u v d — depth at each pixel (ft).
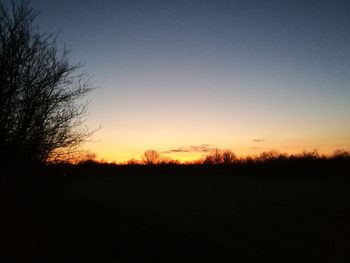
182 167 488.85
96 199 158.71
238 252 60.95
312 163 348.18
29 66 69.05
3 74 65.41
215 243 67.67
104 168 382.22
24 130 68.74
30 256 44.42
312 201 161.58
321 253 63.31
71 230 66.85
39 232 60.23
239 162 455.63
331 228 92.12
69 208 100.78
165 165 492.95
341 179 298.97
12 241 50.44
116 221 89.56
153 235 70.95
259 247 66.95
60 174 81.46
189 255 54.65
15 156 67.67
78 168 85.10
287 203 154.40
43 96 70.44
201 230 84.38
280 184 268.41
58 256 46.06
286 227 93.15
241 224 97.30
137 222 92.07
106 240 60.75
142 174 473.26
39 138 70.95
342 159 343.05
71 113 74.95
